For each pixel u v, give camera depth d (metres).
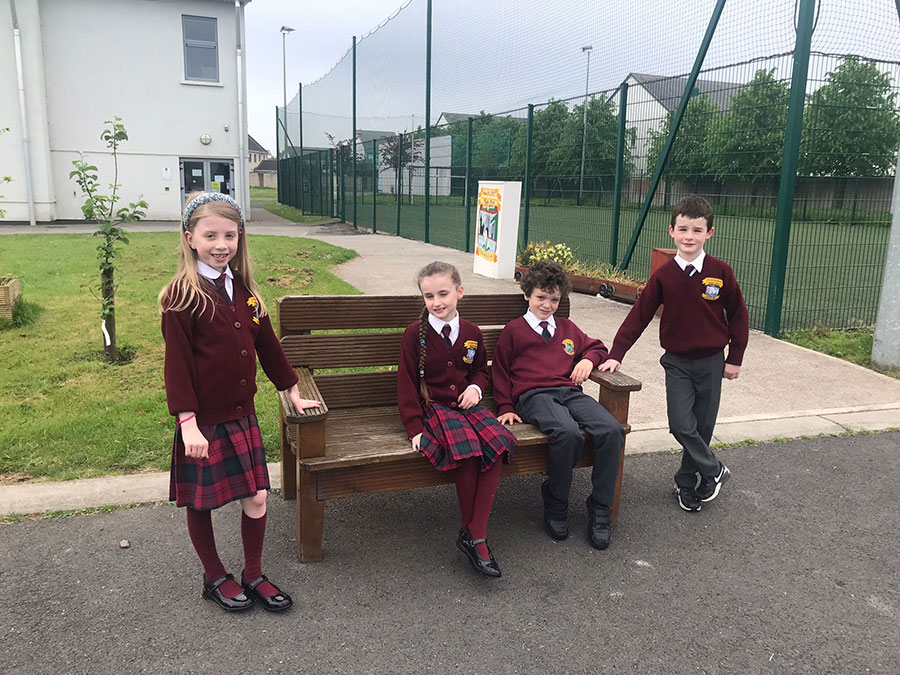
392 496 3.39
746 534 3.11
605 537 2.97
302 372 3.12
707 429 3.36
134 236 15.34
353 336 3.27
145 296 7.73
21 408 4.23
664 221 9.18
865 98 6.94
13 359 5.20
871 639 2.41
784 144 6.43
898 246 5.54
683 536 3.08
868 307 8.07
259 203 38.12
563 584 2.69
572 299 8.80
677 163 8.50
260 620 2.41
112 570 2.66
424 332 2.93
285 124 35.66
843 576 2.79
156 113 20.59
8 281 6.32
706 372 3.27
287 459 3.25
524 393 3.14
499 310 3.56
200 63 20.88
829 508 3.36
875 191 7.86
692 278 3.20
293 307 3.15
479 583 2.68
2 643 2.25
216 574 2.50
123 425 3.94
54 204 19.92
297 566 2.76
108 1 19.55
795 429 4.34
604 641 2.36
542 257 9.71
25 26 18.47
